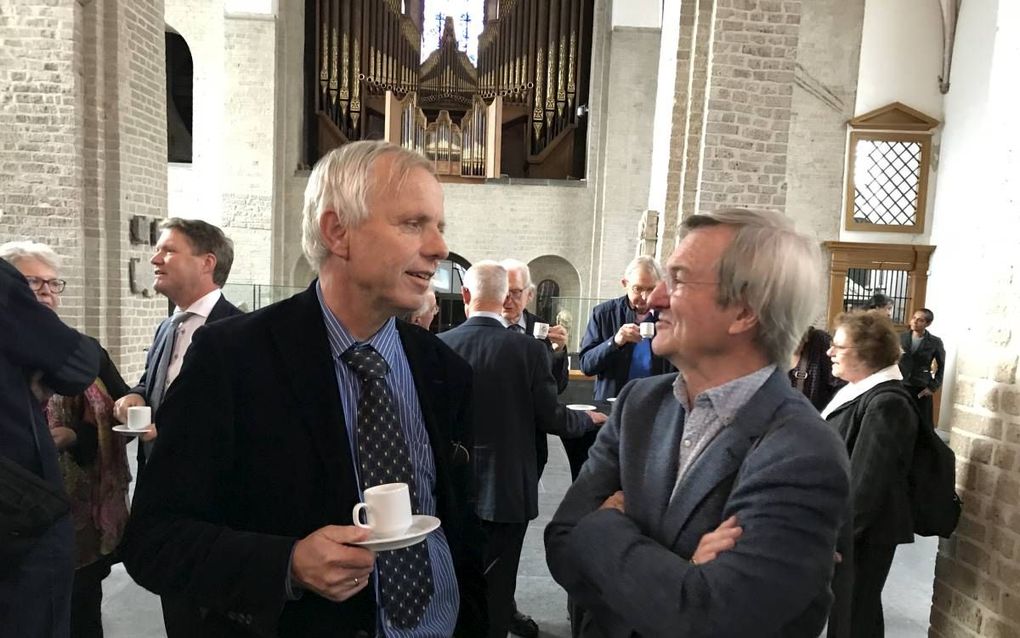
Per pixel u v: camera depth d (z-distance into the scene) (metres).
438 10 14.16
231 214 12.44
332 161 1.28
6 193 6.87
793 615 1.08
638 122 12.80
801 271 1.22
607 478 1.45
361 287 1.26
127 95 7.30
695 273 1.24
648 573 1.14
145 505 1.16
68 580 1.57
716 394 1.25
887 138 9.80
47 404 2.06
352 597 1.23
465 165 13.34
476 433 2.54
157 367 2.56
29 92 6.79
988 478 2.29
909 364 7.22
